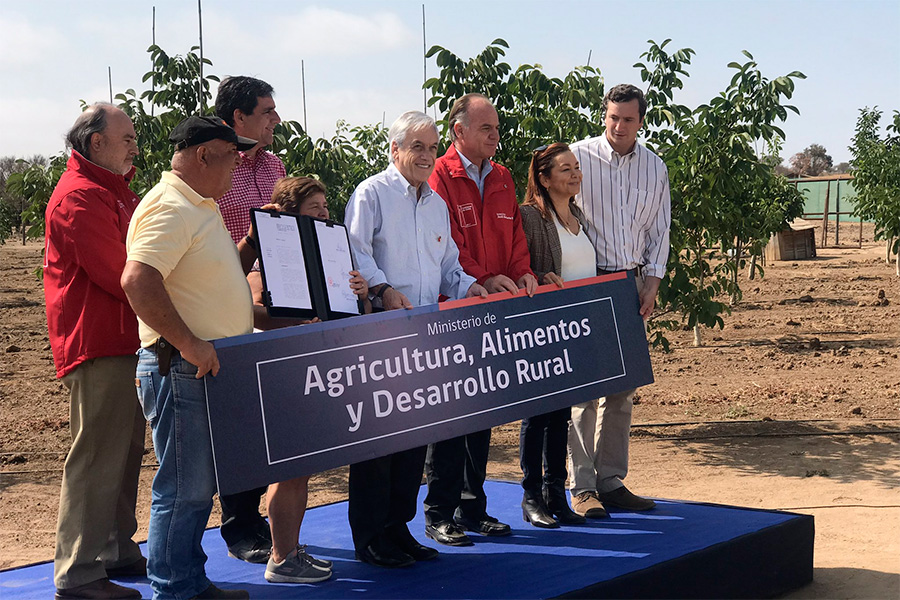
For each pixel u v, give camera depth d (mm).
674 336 16094
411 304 4398
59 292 3988
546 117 8461
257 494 4578
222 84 4887
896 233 23391
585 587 3963
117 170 4160
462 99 4832
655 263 5555
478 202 4832
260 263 3789
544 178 5121
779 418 10000
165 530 3568
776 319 17797
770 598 4883
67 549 3912
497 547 4629
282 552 4125
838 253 34188
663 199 5566
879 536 6184
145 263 3328
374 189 4430
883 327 16406
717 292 9703
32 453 9055
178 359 3514
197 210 3539
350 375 3941
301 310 3891
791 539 5023
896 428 9453
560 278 4812
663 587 4293
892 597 4914
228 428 3586
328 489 7922
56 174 9352
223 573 4270
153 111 8188
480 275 4750
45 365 14188
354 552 4602
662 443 9133
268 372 3695
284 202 4172
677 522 5059
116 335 3947
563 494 5117
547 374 4645
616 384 4902
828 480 7703
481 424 4387
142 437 4312
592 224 5445
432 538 4777
